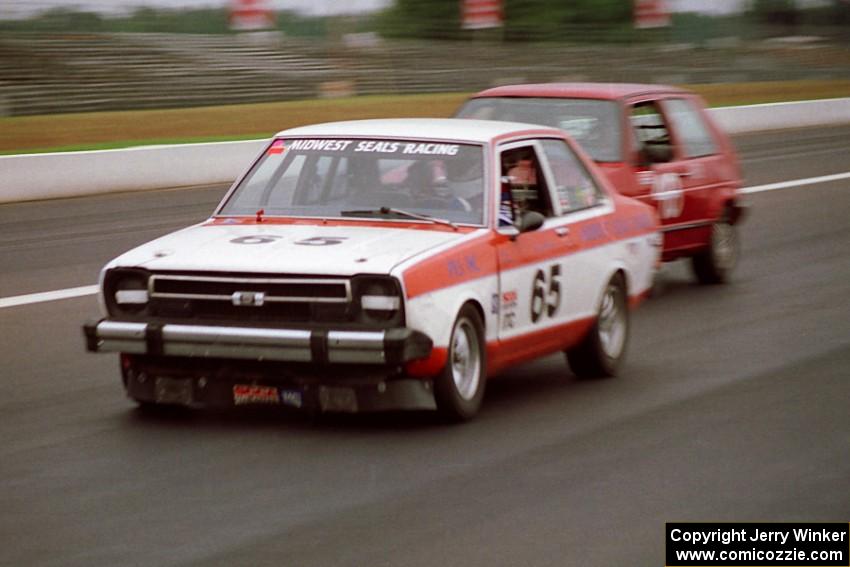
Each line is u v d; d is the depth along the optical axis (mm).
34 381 21047
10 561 12391
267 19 92438
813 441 17547
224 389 17484
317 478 15328
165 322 17266
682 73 116688
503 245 18719
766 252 37469
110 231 40281
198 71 88812
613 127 29703
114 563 12336
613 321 21984
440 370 17203
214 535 13211
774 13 134750
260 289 16969
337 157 19766
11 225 41625
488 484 15188
